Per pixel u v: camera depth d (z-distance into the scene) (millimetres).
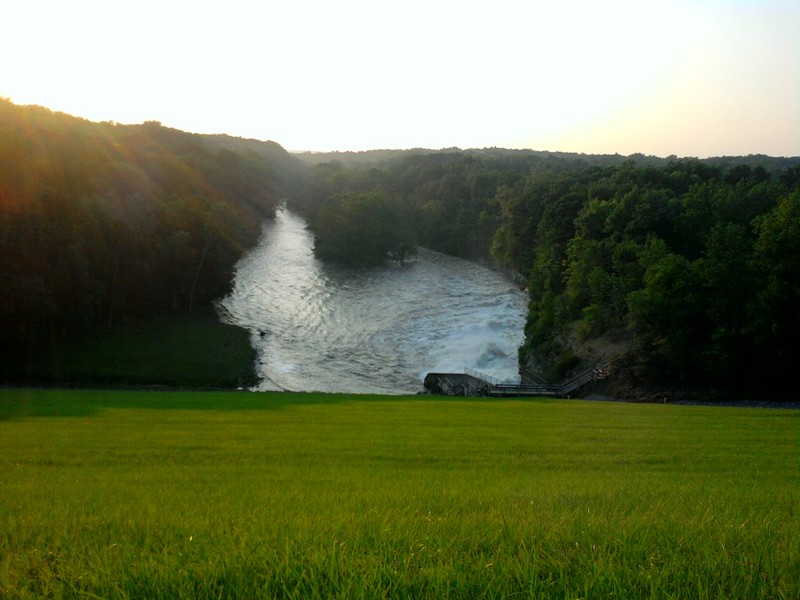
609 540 7461
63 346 66062
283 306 92375
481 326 87000
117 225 70875
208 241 86625
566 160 192125
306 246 133500
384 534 7625
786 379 57281
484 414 38781
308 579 6035
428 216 144000
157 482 16438
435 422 34562
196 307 87562
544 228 97938
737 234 65188
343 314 90500
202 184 121438
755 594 5906
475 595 5836
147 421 33531
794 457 23141
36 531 8773
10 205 59969
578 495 12258
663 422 34156
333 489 14227
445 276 116625
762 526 8672
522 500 11359
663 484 15516
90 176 78500
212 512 10242
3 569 6891
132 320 77250
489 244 128625
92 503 11945
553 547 7152
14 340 59406
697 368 58344
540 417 36969
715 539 7770
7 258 59469
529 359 74500
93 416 35312
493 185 138375
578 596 5719
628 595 5777
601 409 42344
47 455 22812
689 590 5918
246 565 6469
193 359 67375
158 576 6332
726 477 18188
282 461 22047
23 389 52219
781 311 56406
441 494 12320
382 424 33500
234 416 36250
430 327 86562
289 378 66688
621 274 70062
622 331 67500
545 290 86438
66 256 63531
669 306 58812
